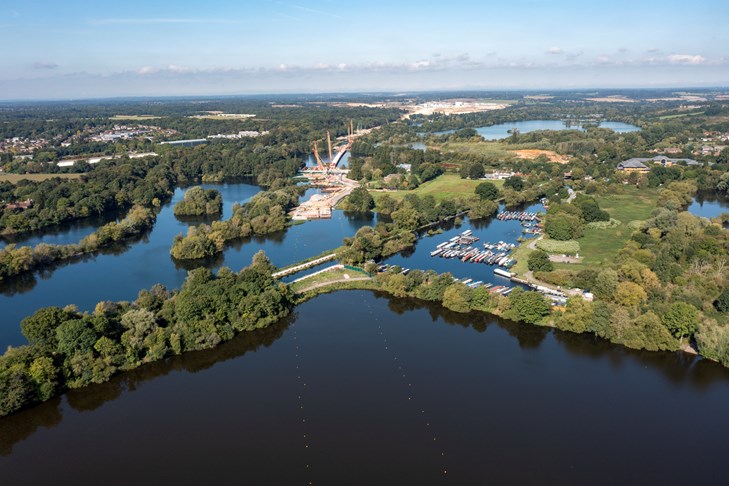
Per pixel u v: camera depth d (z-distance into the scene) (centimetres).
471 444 13800
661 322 18875
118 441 14300
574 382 16750
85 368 17025
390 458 13300
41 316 17488
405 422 14700
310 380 16938
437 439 13975
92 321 17875
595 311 19575
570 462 13175
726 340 17300
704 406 15475
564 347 19025
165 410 15625
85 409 15900
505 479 12606
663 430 14412
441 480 12569
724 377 16962
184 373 17762
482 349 18888
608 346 19062
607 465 13075
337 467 13012
